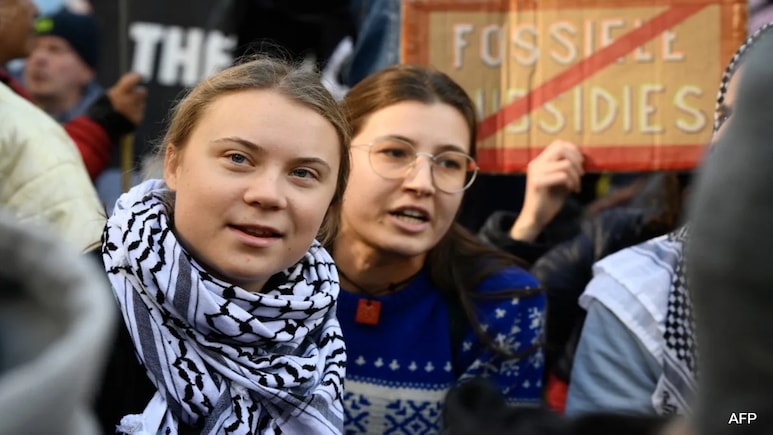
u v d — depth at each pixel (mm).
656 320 2971
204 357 2105
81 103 4906
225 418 2078
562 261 3818
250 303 2146
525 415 842
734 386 630
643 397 2959
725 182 626
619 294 3043
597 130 3783
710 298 631
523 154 3811
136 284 2113
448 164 3107
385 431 3084
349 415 3076
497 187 4113
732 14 3766
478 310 3135
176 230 2176
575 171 3768
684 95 3758
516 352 3160
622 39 3783
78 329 500
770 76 622
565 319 3773
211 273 2174
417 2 3826
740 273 613
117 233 2168
